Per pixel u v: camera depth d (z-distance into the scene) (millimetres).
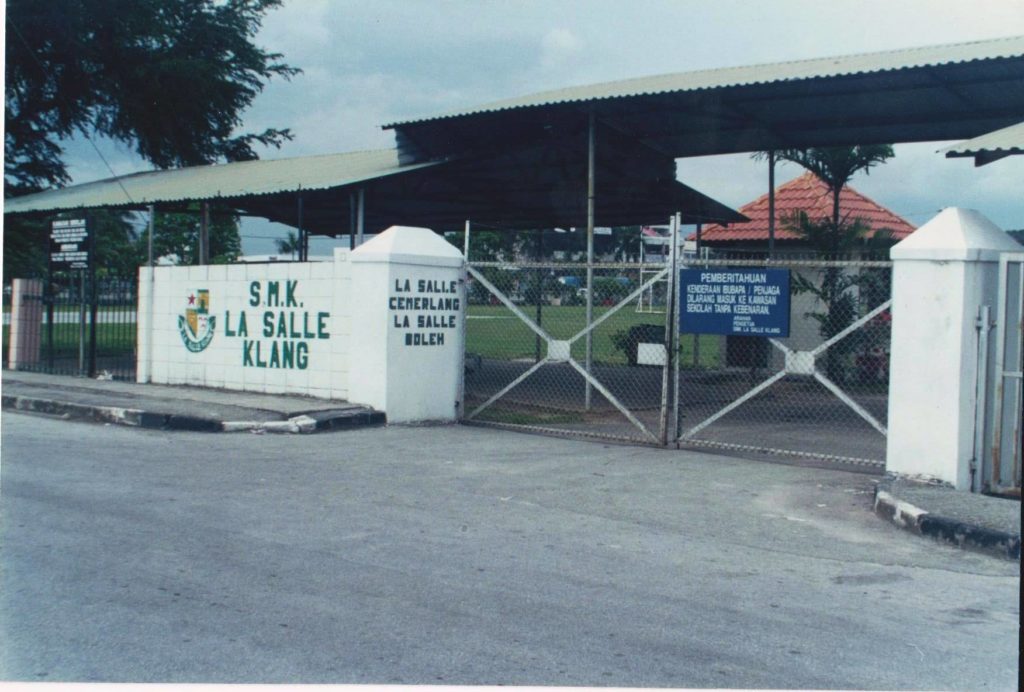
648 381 18703
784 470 10000
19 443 10695
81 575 5926
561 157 17172
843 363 17375
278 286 13984
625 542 7078
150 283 15820
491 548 6789
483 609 5488
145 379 15930
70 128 32031
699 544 7109
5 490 8188
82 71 31359
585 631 5188
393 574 6102
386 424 12562
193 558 6324
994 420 8742
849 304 17578
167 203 18469
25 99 31281
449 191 18875
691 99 13547
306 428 11758
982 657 4973
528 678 4547
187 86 33125
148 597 5547
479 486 8891
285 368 13977
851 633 5293
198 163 35188
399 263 12562
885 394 16859
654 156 17656
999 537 6945
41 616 5223
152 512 7516
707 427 13016
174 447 10664
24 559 6242
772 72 12867
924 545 7238
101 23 31094
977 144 9898
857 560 6801
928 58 11508
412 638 5020
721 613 5559
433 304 12930
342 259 13141
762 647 5039
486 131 15945
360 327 12836
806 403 15789
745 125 15617
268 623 5184
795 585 6156
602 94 13414
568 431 12156
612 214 22156
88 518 7285
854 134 16156
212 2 34406
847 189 22031
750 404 15609
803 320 18359
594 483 9156
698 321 10977
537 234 25031
